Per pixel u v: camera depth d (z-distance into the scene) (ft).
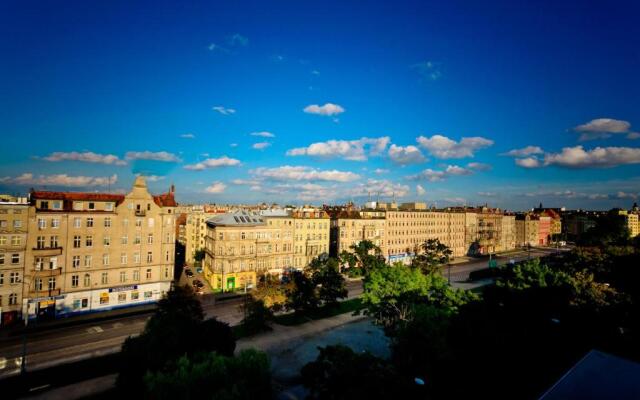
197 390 82.84
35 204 203.62
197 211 429.38
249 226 295.89
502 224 599.16
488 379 114.83
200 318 160.25
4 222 189.78
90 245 217.97
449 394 106.63
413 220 449.89
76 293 212.23
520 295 166.09
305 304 228.02
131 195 232.94
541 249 629.51
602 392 81.46
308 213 344.69
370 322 217.15
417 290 154.10
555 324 152.46
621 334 155.84
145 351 110.93
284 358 164.86
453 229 506.48
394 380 87.51
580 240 408.26
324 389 91.45
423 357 111.55
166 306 156.76
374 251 389.80
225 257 280.92
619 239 370.32
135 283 234.79
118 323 201.26
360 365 89.76
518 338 131.13
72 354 161.38
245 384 86.74
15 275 193.06
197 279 316.19
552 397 80.28
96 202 223.30
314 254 334.85
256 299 204.64
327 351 95.86
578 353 138.92
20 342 172.04
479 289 306.35
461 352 116.98
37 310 198.90
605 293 181.06
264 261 301.02
